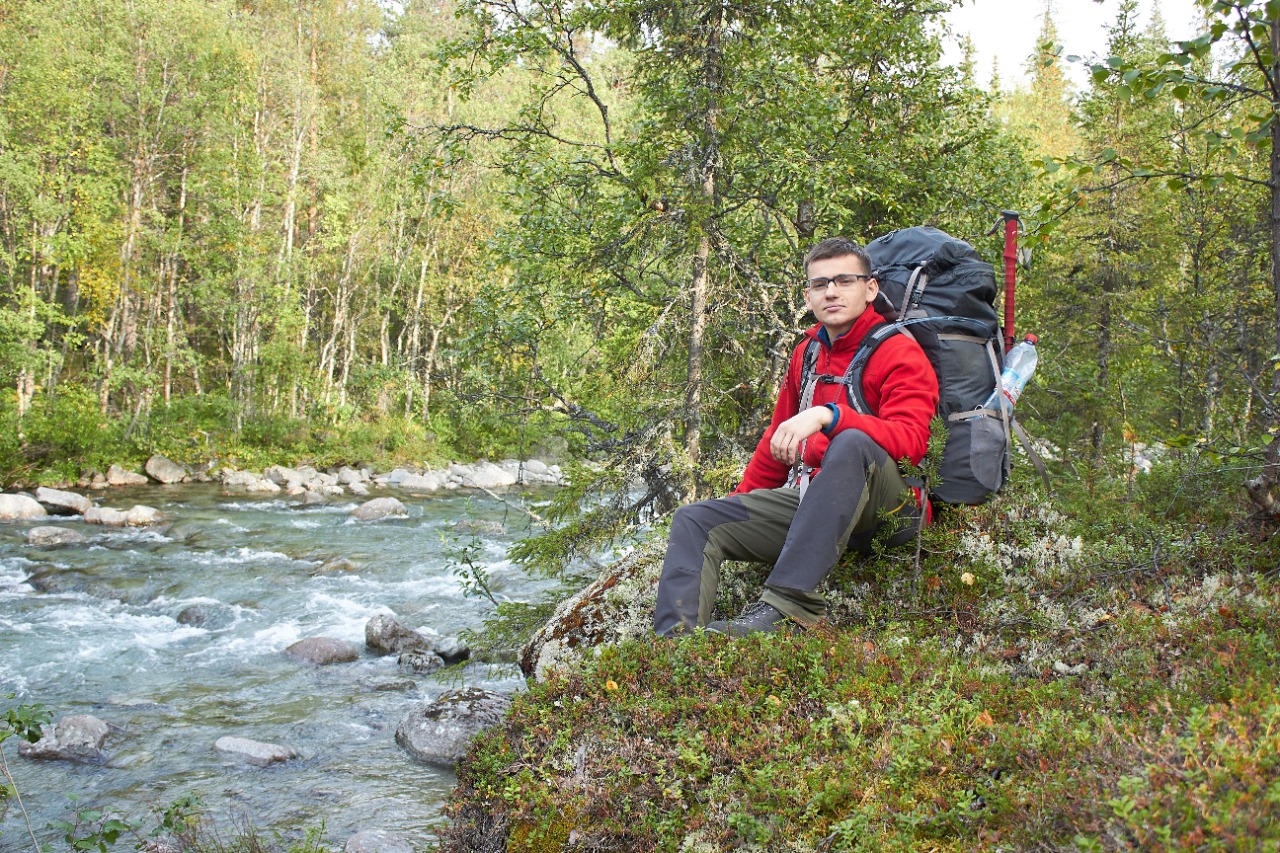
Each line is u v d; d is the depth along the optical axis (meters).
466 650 10.27
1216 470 4.66
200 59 30.64
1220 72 4.18
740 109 8.77
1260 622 2.96
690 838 2.37
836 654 2.90
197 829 6.08
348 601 12.63
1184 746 1.95
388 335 43.84
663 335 8.74
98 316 32.31
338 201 34.62
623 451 8.51
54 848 5.83
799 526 3.19
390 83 38.00
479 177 32.28
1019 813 2.03
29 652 10.21
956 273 3.52
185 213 33.47
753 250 9.43
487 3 9.54
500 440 33.28
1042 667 2.98
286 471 28.58
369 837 5.70
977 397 3.50
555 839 2.64
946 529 3.76
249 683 9.33
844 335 3.46
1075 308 15.98
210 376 39.00
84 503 21.06
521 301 9.83
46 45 28.05
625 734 2.81
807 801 2.29
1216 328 7.66
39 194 28.08
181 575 13.98
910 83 10.80
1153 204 14.98
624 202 9.23
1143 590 3.47
